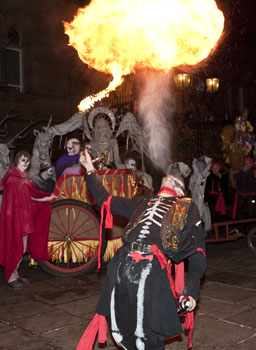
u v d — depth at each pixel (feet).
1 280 20.36
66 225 20.63
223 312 15.44
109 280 8.89
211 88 36.47
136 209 9.47
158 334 8.45
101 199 9.83
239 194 28.99
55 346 12.66
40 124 42.32
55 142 39.58
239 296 17.37
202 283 19.40
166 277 8.61
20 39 42.93
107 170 21.35
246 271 21.62
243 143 42.78
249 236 26.37
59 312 15.57
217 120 52.85
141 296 8.34
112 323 8.77
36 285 19.27
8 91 40.68
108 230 21.66
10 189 18.99
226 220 30.12
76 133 39.86
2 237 18.93
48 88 43.34
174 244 8.75
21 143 40.19
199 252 9.02
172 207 9.11
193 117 44.68
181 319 13.47
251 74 58.18
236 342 12.82
